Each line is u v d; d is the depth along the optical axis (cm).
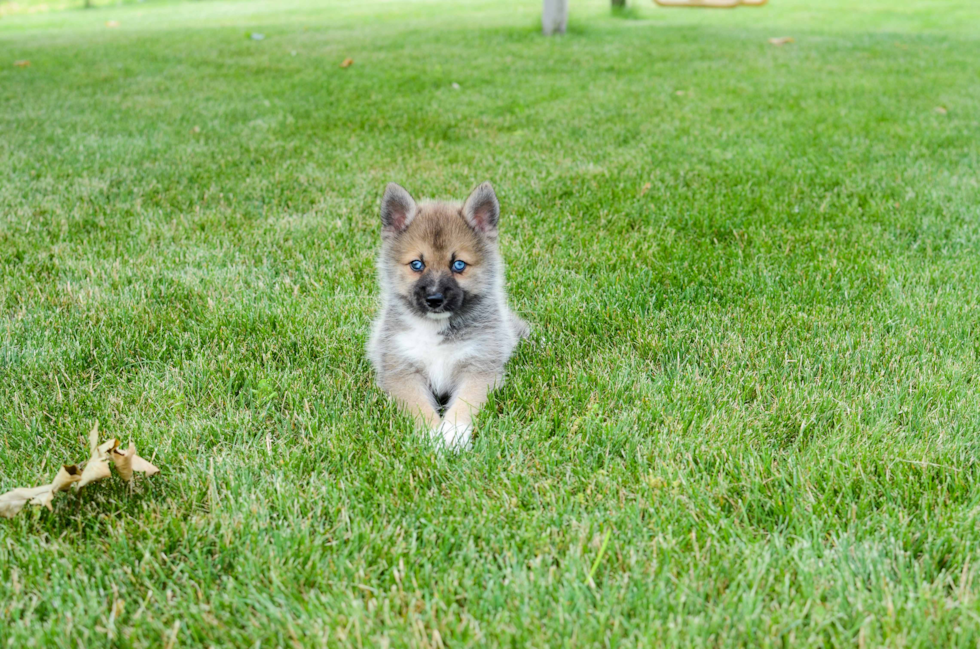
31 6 3269
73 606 201
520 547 224
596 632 190
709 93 948
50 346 345
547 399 307
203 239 491
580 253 467
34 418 287
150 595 204
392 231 354
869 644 185
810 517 229
